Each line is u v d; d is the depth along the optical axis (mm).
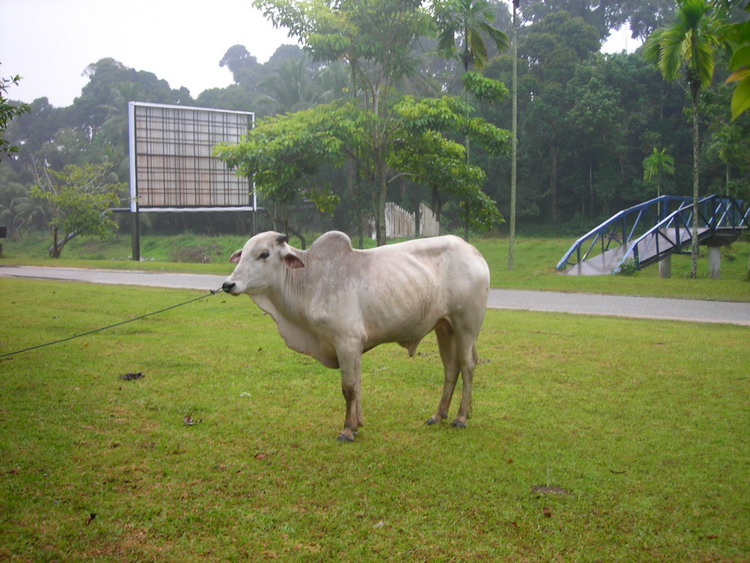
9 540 3904
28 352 8953
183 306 14039
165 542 3945
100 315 12367
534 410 6645
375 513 4348
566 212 54406
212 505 4430
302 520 4246
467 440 5754
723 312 14211
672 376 8000
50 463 5051
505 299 16875
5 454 5195
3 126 8461
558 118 46938
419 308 5801
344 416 6414
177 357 8836
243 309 13703
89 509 4324
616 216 30938
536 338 10531
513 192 26625
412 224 49688
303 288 5758
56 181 63031
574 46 51000
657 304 15711
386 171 23438
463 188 21766
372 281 5684
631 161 49562
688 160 47406
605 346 9859
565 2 60406
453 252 6094
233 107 58125
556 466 5160
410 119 19375
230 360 8719
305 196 24797
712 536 4070
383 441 5723
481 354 9297
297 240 51031
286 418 6324
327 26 19703
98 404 6586
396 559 3791
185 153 33594
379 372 8281
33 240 64250
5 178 71562
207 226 59906
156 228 61219
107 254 55562
